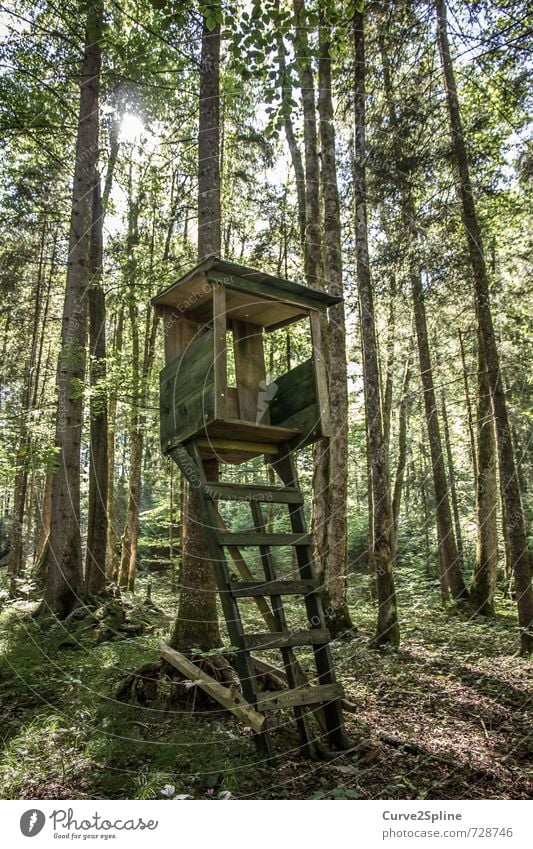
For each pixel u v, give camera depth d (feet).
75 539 26.86
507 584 45.70
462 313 35.78
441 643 24.72
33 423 23.07
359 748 12.29
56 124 31.76
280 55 16.15
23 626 24.68
